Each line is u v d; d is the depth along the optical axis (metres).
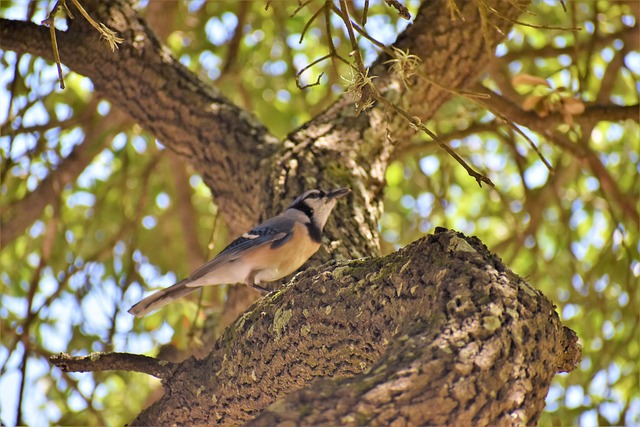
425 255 5.72
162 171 16.80
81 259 15.14
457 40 10.69
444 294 5.28
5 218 14.16
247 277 10.11
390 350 5.00
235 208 11.28
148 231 16.69
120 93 11.19
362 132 10.70
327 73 16.02
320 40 15.61
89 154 14.43
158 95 11.12
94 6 10.86
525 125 11.88
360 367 6.07
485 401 4.66
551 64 15.55
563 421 12.54
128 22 11.05
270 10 15.61
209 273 10.02
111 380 15.61
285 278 10.47
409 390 4.57
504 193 16.70
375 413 4.46
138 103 11.23
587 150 12.91
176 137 11.34
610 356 12.77
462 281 5.31
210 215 17.59
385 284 5.84
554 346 5.23
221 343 7.04
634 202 14.38
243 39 16.22
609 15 14.95
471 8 10.48
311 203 9.89
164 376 7.29
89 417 13.64
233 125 11.20
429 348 4.82
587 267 16.16
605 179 13.20
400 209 16.81
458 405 4.59
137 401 15.37
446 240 5.70
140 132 14.90
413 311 5.51
